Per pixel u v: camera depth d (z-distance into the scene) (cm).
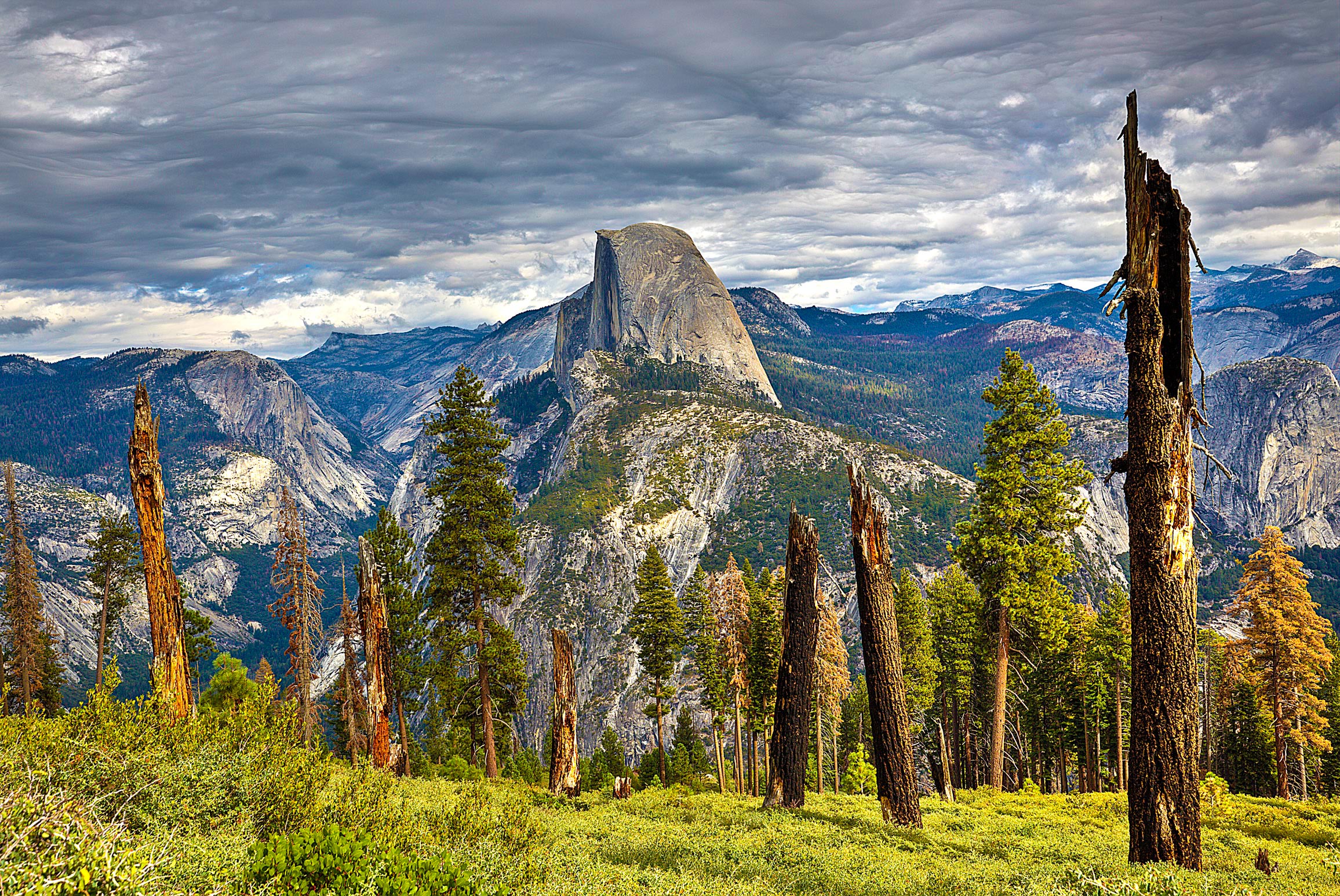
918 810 1847
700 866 1195
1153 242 1238
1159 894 957
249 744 1045
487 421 3516
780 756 2025
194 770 904
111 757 871
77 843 561
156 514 1507
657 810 1961
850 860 1291
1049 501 3216
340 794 996
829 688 4703
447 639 3412
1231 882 1057
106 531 4672
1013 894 1060
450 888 730
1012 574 3253
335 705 4303
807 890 1099
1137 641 1243
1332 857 1553
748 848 1359
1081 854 1459
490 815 1067
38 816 608
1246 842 1986
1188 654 1215
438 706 4041
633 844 1352
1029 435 3225
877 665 1872
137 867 552
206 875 643
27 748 842
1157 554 1227
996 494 3250
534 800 2041
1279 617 4475
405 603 4003
